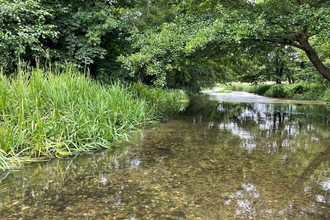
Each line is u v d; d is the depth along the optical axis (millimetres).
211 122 7730
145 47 7277
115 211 2414
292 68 20438
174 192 2850
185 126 6949
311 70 16938
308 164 3854
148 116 7457
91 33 7395
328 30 5340
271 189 2949
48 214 2340
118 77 8406
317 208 2518
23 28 6043
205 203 2604
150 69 7070
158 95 12977
